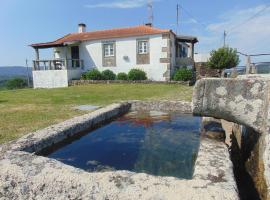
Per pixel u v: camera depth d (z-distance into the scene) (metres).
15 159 2.43
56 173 2.09
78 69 22.42
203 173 2.08
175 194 1.73
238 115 2.65
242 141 3.46
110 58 22.06
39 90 16.69
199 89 2.82
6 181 2.18
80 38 23.45
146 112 6.29
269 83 2.37
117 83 19.45
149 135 4.30
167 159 3.18
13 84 29.56
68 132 3.88
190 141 3.94
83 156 3.37
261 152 2.42
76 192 1.93
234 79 2.67
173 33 20.97
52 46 22.66
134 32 21.67
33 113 7.14
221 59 22.53
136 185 1.85
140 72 19.98
